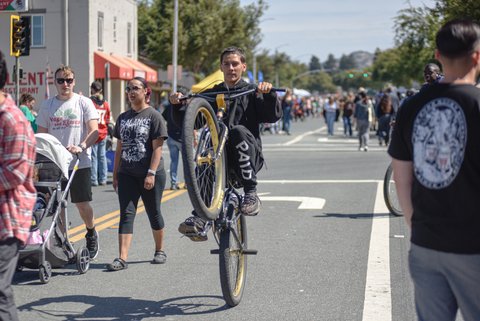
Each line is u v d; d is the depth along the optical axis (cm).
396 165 381
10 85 3409
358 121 2531
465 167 352
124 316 608
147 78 3975
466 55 367
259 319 597
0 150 424
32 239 701
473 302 361
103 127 991
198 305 639
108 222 1066
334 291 679
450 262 356
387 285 697
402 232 963
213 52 5153
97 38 3494
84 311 622
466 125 353
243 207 609
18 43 1981
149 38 4972
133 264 796
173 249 874
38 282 718
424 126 365
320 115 8381
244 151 605
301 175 1712
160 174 781
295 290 684
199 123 600
